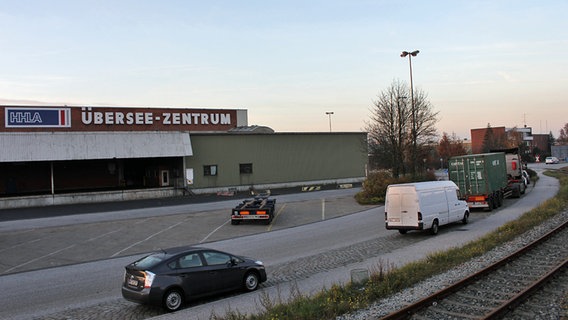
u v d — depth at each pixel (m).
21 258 19.28
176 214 31.81
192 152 44.69
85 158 40.25
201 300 12.42
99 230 25.89
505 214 26.56
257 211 26.67
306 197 41.00
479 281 11.38
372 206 33.91
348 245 19.36
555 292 10.16
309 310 9.35
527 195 37.75
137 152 42.38
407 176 41.00
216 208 34.62
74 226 27.38
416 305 9.23
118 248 21.08
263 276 13.57
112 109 49.25
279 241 21.28
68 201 38.94
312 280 13.61
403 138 44.50
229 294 12.94
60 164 47.94
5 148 38.09
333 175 53.97
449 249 15.88
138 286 11.33
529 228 19.58
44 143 39.75
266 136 49.66
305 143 52.19
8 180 44.88
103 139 42.09
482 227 22.27
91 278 15.55
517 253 14.01
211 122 54.94
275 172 49.97
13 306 12.31
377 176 39.16
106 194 40.50
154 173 49.47
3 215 32.53
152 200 40.78
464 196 29.03
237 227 26.08
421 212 20.31
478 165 28.70
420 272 12.59
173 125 52.66
